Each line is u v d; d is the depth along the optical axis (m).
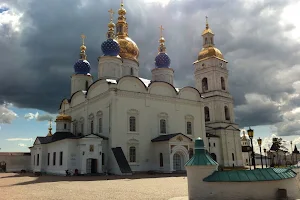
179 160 42.16
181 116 48.09
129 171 37.44
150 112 44.44
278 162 63.97
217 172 14.46
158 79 56.34
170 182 26.64
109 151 39.78
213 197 13.94
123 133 40.91
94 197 17.31
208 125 59.25
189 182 14.86
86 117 47.69
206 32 65.06
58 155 42.12
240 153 59.34
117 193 18.92
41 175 40.75
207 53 63.19
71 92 57.53
